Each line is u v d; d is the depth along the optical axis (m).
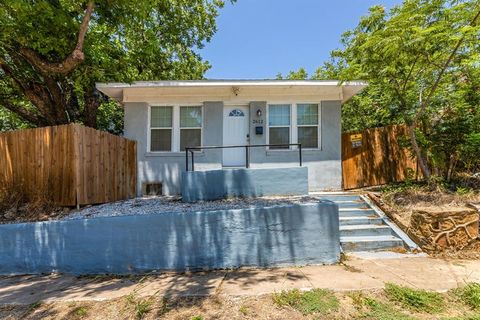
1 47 6.82
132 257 4.73
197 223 4.76
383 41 6.04
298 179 6.86
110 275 4.64
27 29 5.79
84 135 6.09
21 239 4.92
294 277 4.15
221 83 8.34
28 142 6.05
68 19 5.84
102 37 7.69
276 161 8.88
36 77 9.05
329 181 8.74
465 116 7.29
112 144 7.30
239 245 4.76
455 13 5.95
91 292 3.88
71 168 5.81
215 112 8.95
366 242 5.45
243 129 9.13
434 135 7.58
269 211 4.82
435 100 7.86
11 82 9.23
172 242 4.73
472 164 7.79
